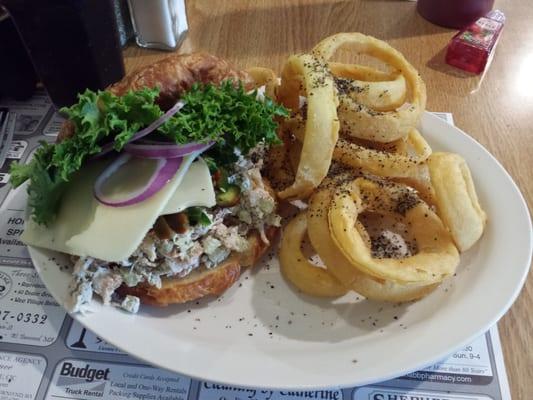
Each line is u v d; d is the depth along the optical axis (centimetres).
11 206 26
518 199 24
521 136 31
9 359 21
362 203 24
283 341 20
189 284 22
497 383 20
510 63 37
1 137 31
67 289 21
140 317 21
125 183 21
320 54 27
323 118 22
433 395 20
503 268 21
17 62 31
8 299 23
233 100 22
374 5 43
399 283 20
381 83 26
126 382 20
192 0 44
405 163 24
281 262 23
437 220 23
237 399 19
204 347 19
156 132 21
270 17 41
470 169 26
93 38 30
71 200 22
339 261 21
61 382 20
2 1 27
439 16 40
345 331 21
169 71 22
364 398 20
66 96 32
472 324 19
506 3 43
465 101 33
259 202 23
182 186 21
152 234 21
